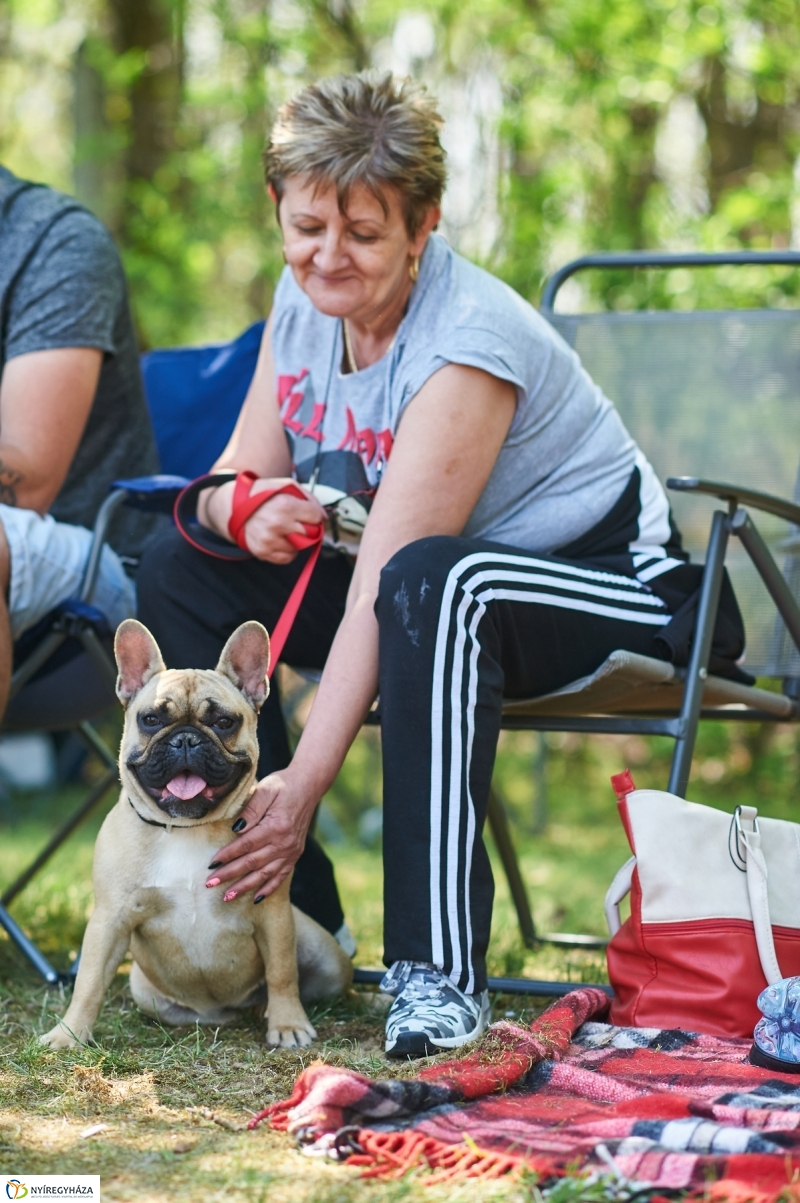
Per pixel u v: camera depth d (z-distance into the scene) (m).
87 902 5.26
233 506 3.62
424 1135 2.29
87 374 4.38
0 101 14.55
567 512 3.65
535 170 11.68
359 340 3.76
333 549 3.84
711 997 3.04
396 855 3.04
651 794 3.20
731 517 3.55
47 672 4.24
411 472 3.38
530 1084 2.71
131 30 12.62
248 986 3.33
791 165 11.45
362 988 3.87
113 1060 2.89
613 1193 2.05
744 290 10.38
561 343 3.81
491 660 3.18
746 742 11.64
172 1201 2.11
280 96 12.28
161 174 12.59
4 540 3.93
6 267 4.40
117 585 4.39
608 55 10.92
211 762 2.99
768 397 4.46
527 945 4.64
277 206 3.63
